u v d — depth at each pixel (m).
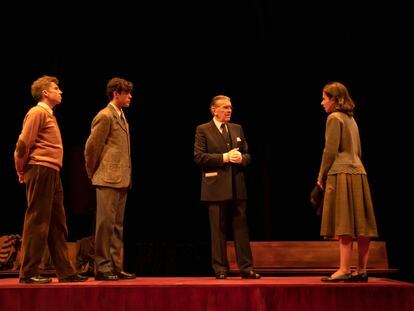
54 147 4.19
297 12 6.32
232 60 6.36
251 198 6.38
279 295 3.72
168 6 6.33
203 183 4.54
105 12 6.30
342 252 4.03
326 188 4.07
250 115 6.39
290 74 6.37
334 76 6.31
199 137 4.64
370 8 6.19
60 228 4.25
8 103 6.32
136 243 6.23
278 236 6.29
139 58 6.35
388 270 5.21
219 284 3.76
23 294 3.68
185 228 6.29
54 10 6.27
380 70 6.20
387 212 6.14
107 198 4.36
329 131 4.10
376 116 6.21
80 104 6.35
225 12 6.34
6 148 6.33
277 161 6.37
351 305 3.71
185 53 6.36
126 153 4.51
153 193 6.34
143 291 3.72
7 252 5.62
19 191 6.36
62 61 6.31
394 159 6.15
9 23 6.25
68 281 4.19
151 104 6.38
